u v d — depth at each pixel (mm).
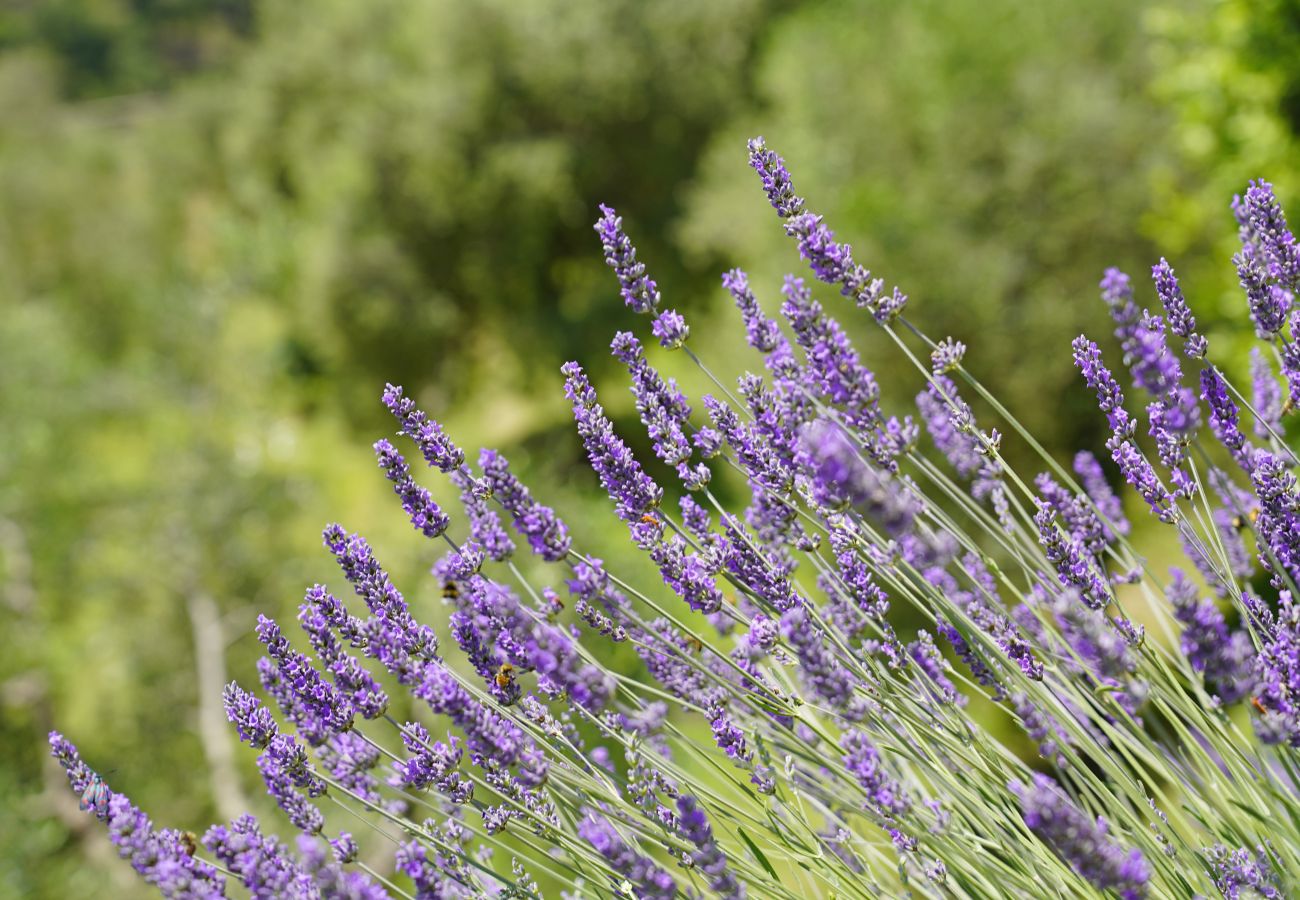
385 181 14625
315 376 16438
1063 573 1275
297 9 17312
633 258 1384
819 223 1296
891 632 1364
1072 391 7742
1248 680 939
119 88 40000
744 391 1354
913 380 7961
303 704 1279
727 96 14117
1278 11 5020
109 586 9805
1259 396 1603
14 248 18250
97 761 8445
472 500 1255
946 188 8031
